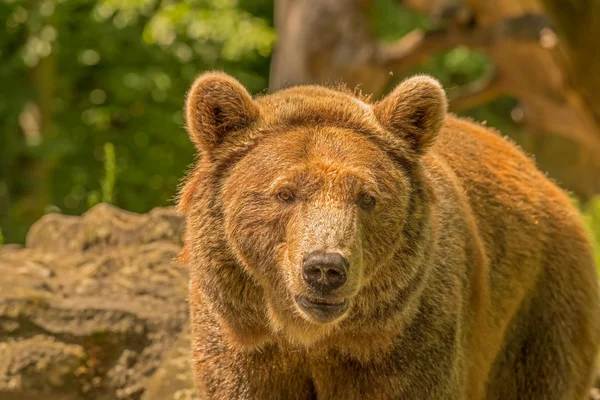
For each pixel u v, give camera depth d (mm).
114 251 13211
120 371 11695
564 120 21625
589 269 10734
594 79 18906
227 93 8562
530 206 10453
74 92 33625
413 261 8484
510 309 10141
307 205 8055
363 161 8242
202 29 29844
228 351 8875
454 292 8992
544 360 10344
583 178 35062
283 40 24016
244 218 8312
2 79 30703
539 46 19797
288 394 9016
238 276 8539
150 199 31906
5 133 30094
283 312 8383
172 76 32969
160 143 32969
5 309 11578
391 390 8664
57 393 11516
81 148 32688
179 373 11336
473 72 34344
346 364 8719
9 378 11352
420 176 8680
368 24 22734
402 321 8539
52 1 29984
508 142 11203
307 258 7793
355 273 7883
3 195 29547
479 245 9617
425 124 8648
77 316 11727
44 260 12891
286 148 8320
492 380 10445
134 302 12172
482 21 20859
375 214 8211
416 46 21969
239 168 8461
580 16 17938
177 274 12562
